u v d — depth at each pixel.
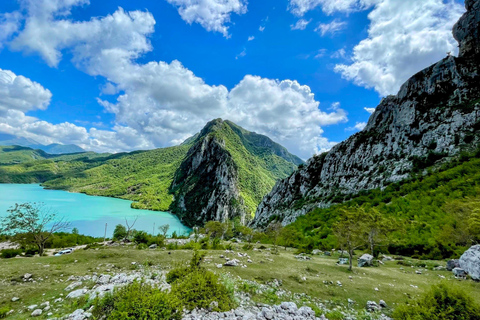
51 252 44.94
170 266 23.58
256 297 14.77
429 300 10.92
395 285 19.20
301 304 14.47
